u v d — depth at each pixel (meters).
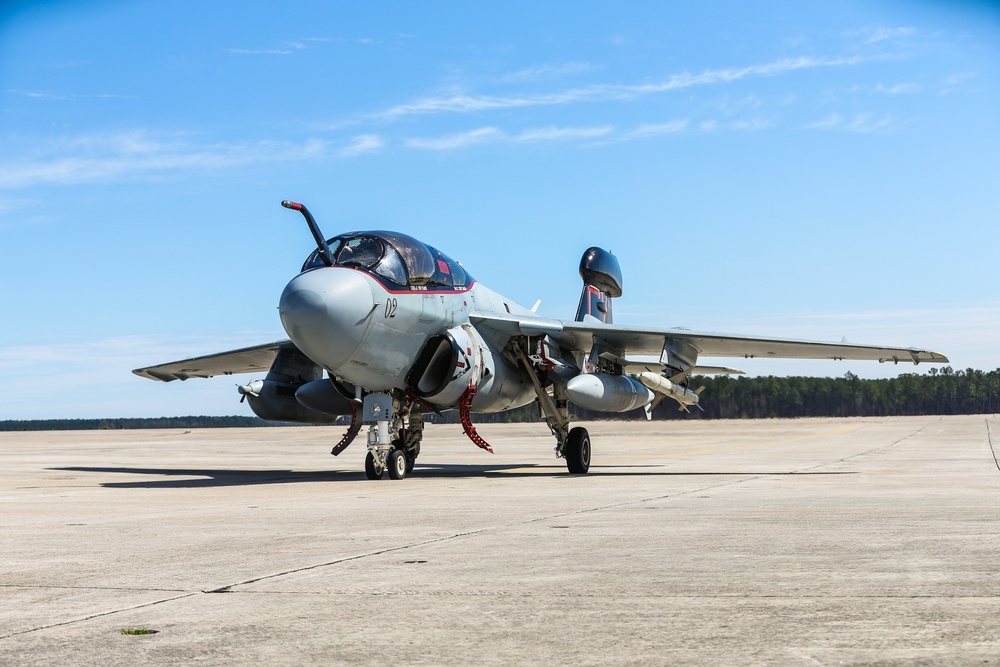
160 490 14.27
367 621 4.68
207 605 5.11
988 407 141.75
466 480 15.77
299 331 13.95
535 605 5.01
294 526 8.75
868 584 5.44
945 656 3.90
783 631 4.36
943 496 11.43
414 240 16.06
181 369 23.45
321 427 87.62
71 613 4.95
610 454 28.14
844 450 27.64
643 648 4.11
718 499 11.21
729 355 20.88
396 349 15.39
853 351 19.38
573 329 18.11
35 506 11.49
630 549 6.94
